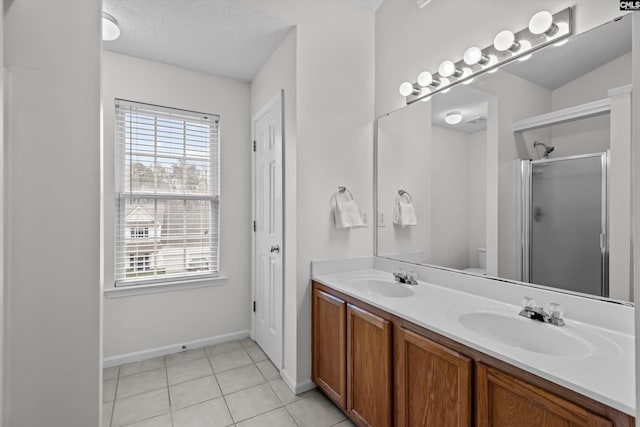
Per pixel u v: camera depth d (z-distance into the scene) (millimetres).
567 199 1269
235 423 1704
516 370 910
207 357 2451
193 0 1754
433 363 1187
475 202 1632
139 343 2396
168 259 2521
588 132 1206
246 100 2840
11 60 1082
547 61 1329
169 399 1909
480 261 1607
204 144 2668
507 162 1487
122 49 2270
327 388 1861
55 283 1147
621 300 1115
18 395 1100
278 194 2219
